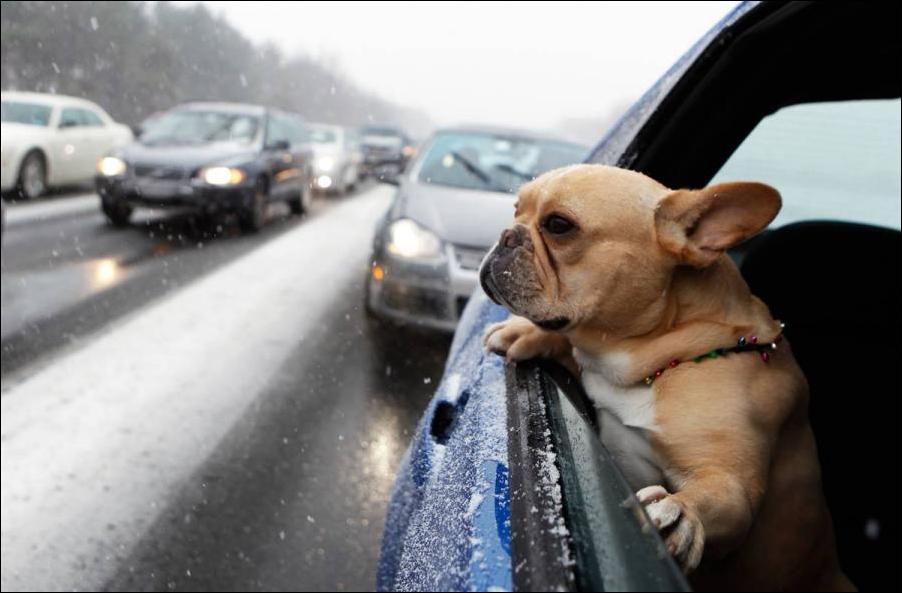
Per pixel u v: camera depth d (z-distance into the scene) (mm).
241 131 12109
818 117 2395
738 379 1554
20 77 25109
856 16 1901
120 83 31141
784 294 2473
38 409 4625
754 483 1438
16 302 6793
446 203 6117
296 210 14188
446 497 1311
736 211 1562
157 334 6223
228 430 4535
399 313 5777
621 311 1601
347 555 3389
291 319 6906
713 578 1637
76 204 12695
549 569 867
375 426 4754
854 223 2447
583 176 1677
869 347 2338
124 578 3086
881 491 2246
